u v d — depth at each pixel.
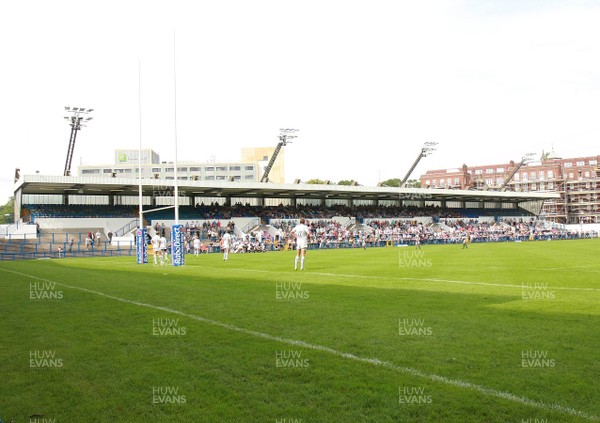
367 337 8.73
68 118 61.88
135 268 27.70
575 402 5.70
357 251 49.66
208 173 131.00
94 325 10.16
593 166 124.12
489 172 137.38
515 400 5.77
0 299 14.01
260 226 69.56
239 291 15.41
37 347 8.46
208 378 6.76
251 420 5.45
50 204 65.06
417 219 86.25
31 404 6.00
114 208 66.81
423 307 11.80
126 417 5.60
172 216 68.31
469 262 28.62
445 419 5.34
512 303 12.27
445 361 7.26
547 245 56.69
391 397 5.95
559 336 8.63
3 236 53.25
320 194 82.31
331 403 5.83
